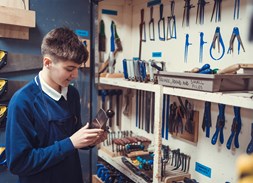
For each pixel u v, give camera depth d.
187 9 1.69
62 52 1.03
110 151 1.96
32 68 1.79
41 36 1.82
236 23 1.37
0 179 1.74
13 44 1.72
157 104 1.37
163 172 1.63
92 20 2.01
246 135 1.33
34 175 1.16
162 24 1.93
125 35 2.31
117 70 2.31
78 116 1.39
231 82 1.08
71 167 1.28
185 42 1.72
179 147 1.80
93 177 2.04
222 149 1.48
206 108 1.55
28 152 1.07
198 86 1.12
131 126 2.35
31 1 1.76
